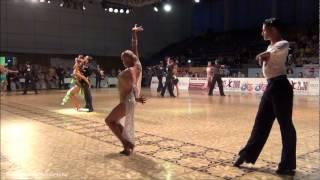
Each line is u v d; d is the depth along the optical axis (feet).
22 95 64.28
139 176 15.29
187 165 16.81
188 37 115.65
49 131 25.86
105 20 105.09
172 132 24.98
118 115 18.58
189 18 115.55
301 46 80.53
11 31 90.22
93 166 16.83
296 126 27.71
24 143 21.89
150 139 22.61
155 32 113.60
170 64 56.90
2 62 88.69
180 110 37.86
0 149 20.35
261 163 16.96
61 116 33.88
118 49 107.76
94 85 92.17
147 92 69.00
